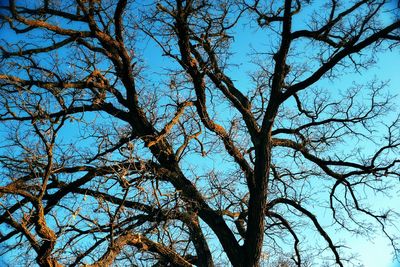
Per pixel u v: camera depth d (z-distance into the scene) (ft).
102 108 48.16
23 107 36.37
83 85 46.16
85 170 45.47
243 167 49.32
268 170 49.62
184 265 43.39
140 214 42.86
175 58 47.11
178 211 43.96
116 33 47.14
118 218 39.58
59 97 40.50
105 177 38.78
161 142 47.93
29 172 40.45
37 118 36.37
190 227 47.55
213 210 48.42
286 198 55.57
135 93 47.96
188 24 47.01
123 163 39.60
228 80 55.77
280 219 55.11
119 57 47.83
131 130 49.93
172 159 47.73
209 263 47.47
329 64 47.03
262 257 54.75
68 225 35.50
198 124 48.16
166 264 46.11
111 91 47.96
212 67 49.14
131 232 41.57
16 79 44.01
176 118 45.75
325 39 49.96
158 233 42.91
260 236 47.39
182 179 47.39
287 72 53.83
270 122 50.67
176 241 44.78
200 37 49.16
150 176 41.32
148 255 45.11
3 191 35.53
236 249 47.29
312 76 48.03
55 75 44.93
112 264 40.45
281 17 51.49
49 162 35.91
